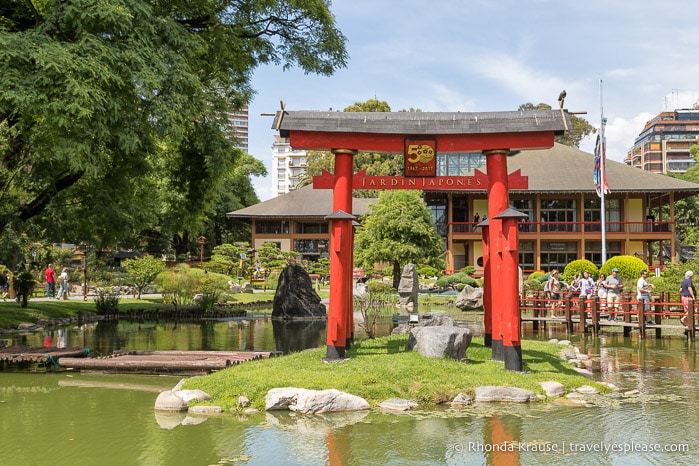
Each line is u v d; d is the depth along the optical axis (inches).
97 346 622.8
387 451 267.9
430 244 1534.2
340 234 414.9
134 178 778.8
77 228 820.6
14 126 582.9
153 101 545.6
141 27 546.6
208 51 699.4
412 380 367.9
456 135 423.5
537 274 1599.4
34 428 307.1
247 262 1959.9
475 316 1014.4
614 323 736.3
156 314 1030.4
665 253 2341.3
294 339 695.1
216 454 264.7
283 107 425.4
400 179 440.1
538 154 2059.5
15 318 826.2
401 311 1114.7
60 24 523.5
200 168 789.9
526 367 420.8
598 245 1962.4
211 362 444.1
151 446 275.9
